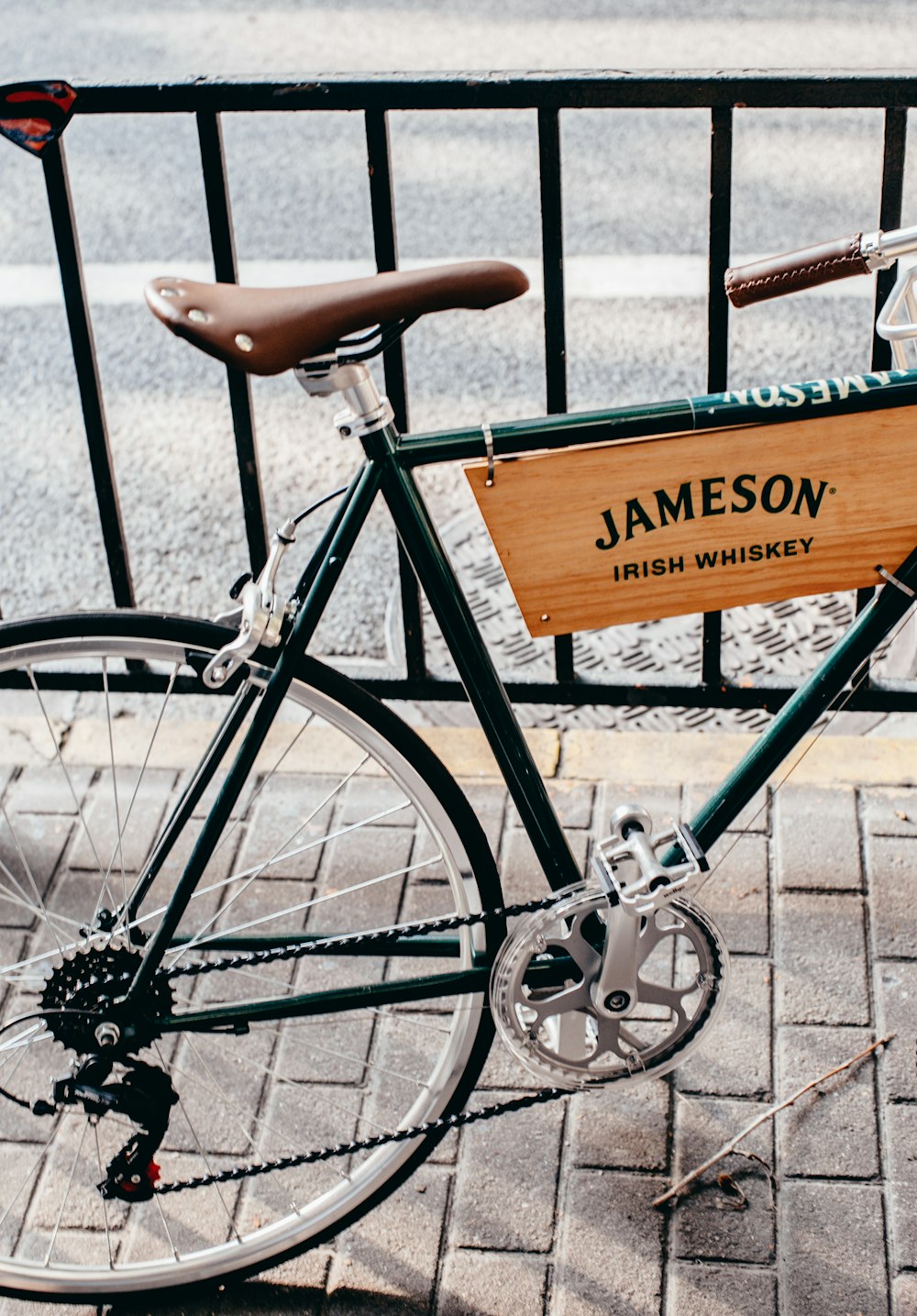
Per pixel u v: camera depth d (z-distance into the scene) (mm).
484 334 4758
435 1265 2244
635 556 1847
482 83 2227
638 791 2949
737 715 3371
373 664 3562
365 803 2971
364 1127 2461
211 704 3361
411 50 6695
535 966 2051
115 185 5762
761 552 1858
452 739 3104
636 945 1924
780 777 2943
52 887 2848
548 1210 2301
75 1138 2453
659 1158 2354
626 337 4676
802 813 2867
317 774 3035
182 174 5820
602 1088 2084
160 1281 2207
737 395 1738
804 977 2598
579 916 1938
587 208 5465
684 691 2783
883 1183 2299
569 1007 2008
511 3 7191
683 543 1841
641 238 5242
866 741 3012
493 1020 2115
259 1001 2062
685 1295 2180
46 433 4426
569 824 2883
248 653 1806
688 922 1932
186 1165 2406
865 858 2783
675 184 5602
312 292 1633
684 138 5949
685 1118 2404
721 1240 2242
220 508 4090
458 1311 2184
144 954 2016
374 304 1622
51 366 4719
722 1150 2352
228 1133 2451
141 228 5453
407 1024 2605
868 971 2602
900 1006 2543
